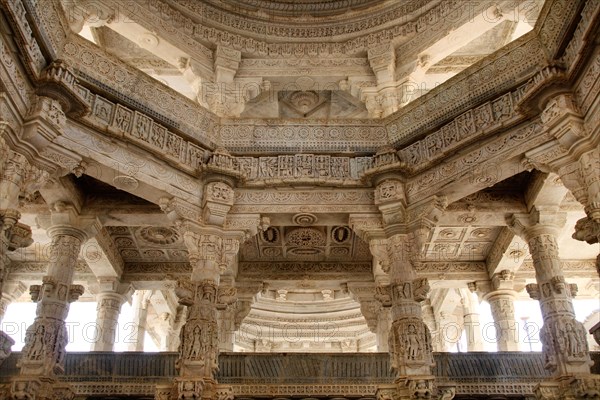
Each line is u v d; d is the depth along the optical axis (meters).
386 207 14.06
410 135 14.77
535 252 14.53
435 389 11.82
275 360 14.32
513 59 13.27
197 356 12.45
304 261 20.61
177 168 14.04
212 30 18.52
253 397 13.66
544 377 13.88
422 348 12.38
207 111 15.34
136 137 13.24
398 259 13.55
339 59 18.78
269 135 15.50
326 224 15.13
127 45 19.48
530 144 12.29
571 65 11.33
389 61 18.06
